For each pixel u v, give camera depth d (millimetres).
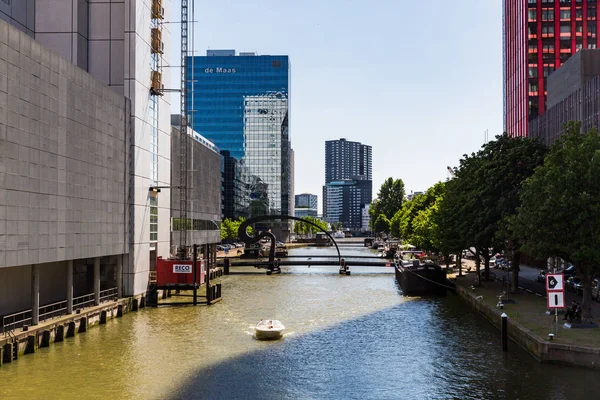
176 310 62812
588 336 37781
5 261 37281
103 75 62781
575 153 41500
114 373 36500
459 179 75375
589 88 86062
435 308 63281
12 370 36906
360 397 31828
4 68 37188
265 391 32969
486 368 36438
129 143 61562
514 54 162625
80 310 51156
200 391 32906
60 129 45062
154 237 70375
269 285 90062
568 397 30078
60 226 45031
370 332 49812
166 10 75000
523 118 151125
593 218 40000
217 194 113750
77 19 60188
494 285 70562
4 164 37188
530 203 44250
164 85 74125
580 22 147000
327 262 120062
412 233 132000
